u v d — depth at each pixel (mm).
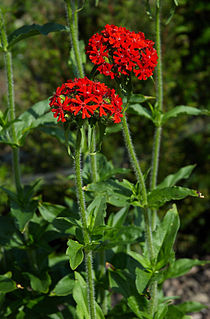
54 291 947
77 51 939
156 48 961
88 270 870
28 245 993
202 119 1414
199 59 1379
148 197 900
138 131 1338
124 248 997
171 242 926
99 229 853
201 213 1408
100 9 1295
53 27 932
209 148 1372
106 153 1335
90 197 972
